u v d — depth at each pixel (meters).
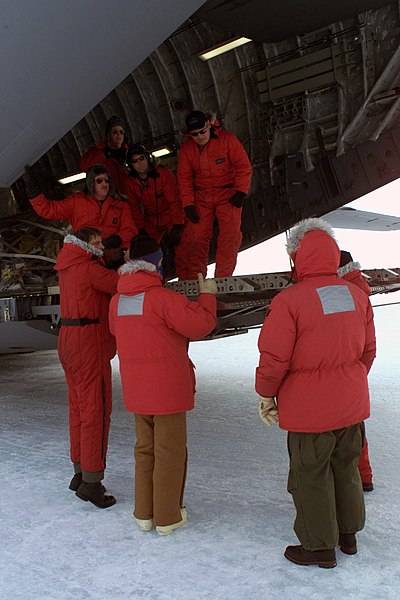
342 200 5.83
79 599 2.27
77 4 2.82
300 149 5.97
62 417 5.54
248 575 2.40
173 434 2.85
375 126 5.46
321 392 2.39
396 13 4.92
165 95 6.76
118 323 2.95
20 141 3.77
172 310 2.79
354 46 5.27
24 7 2.79
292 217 6.21
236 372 8.16
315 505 2.40
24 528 2.98
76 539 2.83
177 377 2.85
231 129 6.43
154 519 2.86
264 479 3.56
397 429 4.58
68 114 3.69
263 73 5.89
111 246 3.37
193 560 2.55
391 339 11.38
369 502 3.10
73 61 3.21
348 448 2.49
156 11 2.98
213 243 6.69
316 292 2.42
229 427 4.93
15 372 9.10
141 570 2.49
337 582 2.31
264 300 4.19
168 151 6.98
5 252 6.24
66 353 3.30
